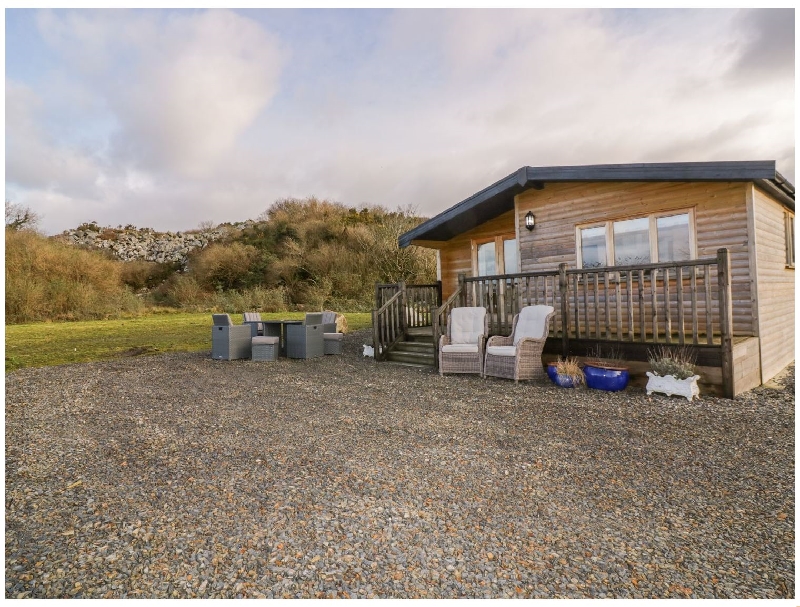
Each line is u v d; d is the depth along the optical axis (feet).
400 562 7.68
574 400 18.92
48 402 19.69
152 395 21.04
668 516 9.17
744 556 7.78
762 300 22.79
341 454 12.94
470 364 24.97
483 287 28.63
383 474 11.44
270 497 10.18
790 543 8.13
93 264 79.30
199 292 89.45
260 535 8.57
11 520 9.22
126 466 12.17
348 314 68.03
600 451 12.89
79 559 7.81
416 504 9.79
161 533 8.68
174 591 6.97
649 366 20.77
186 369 28.43
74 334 49.11
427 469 11.76
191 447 13.66
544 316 23.89
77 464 12.34
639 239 26.27
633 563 7.61
